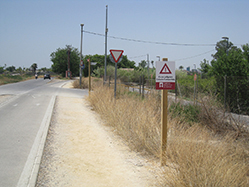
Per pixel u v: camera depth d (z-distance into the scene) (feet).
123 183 14.64
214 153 15.58
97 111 38.93
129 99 37.68
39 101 49.19
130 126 24.38
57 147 20.97
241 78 43.37
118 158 18.78
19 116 33.45
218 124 25.77
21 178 14.73
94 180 14.94
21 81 145.07
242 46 55.83
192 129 21.07
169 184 13.50
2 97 54.65
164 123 17.08
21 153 19.04
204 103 28.07
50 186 13.89
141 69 132.87
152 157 18.94
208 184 12.25
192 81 71.82
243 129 24.54
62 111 38.73
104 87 54.08
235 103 40.29
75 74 278.26
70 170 16.28
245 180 13.35
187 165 14.44
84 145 21.85
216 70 55.47
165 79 17.03
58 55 261.03
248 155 17.80
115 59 37.27
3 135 23.93
